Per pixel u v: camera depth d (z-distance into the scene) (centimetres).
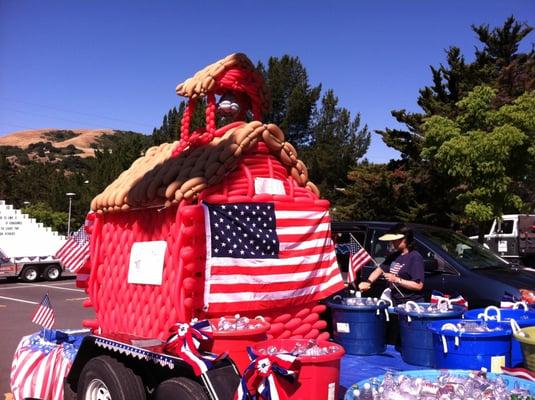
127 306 455
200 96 460
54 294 1803
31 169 6850
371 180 2514
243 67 475
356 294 566
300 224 462
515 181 1648
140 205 440
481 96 1648
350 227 758
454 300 538
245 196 425
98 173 4925
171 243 407
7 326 1124
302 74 3709
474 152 1531
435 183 2319
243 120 511
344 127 3759
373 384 305
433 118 1667
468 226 2144
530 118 1539
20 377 508
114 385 384
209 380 320
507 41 2575
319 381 308
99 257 500
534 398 266
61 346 507
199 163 417
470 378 302
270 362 300
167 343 360
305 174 496
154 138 4506
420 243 689
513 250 1936
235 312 406
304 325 465
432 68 2486
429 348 447
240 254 410
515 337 353
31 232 2261
